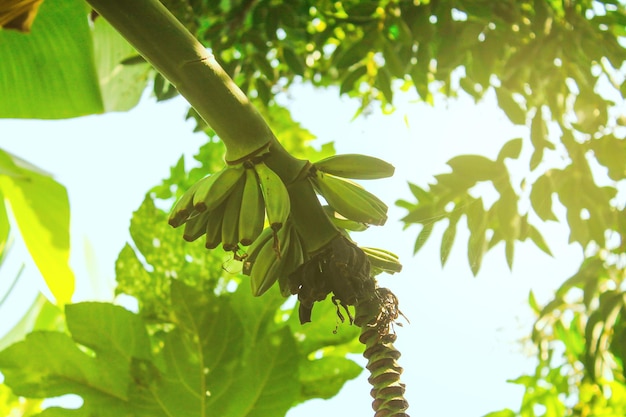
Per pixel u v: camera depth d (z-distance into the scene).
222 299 2.14
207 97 1.37
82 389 2.05
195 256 2.29
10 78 2.43
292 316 2.19
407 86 3.10
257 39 2.50
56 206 2.72
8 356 2.04
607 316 2.18
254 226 1.35
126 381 2.07
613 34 2.38
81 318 2.08
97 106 2.50
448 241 2.03
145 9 1.35
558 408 2.72
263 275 1.39
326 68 3.10
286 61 2.60
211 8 2.48
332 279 1.35
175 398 2.06
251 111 1.38
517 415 2.73
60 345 2.07
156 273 2.25
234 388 2.08
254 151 1.37
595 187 2.22
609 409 2.65
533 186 2.15
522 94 2.41
